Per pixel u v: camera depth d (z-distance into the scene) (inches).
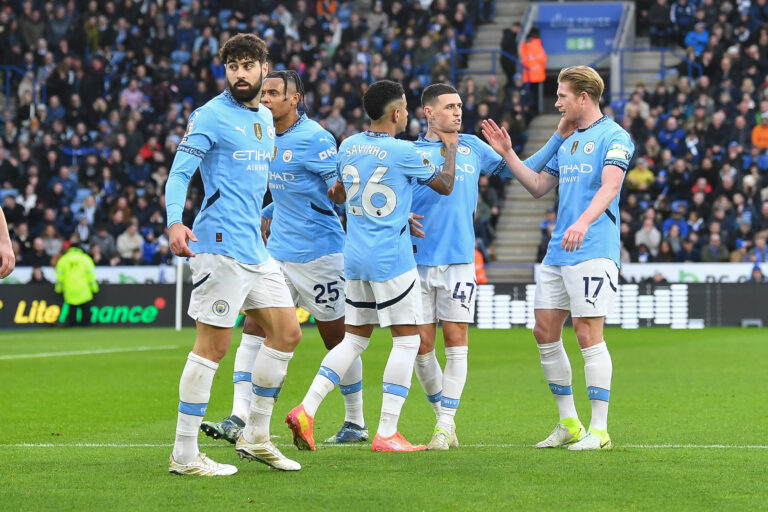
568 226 649.0
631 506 459.5
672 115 2353.6
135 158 2395.4
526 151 2536.9
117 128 2423.7
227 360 1342.3
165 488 501.7
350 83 2470.5
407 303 621.6
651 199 2256.4
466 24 2687.0
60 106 2546.8
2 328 2156.7
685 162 2257.6
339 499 473.4
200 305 541.6
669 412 819.4
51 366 1267.2
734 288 2050.9
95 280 2156.7
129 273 2220.7
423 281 657.0
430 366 670.5
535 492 488.7
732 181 2202.3
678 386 1015.0
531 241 2375.7
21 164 2431.1
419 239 659.4
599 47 2674.7
